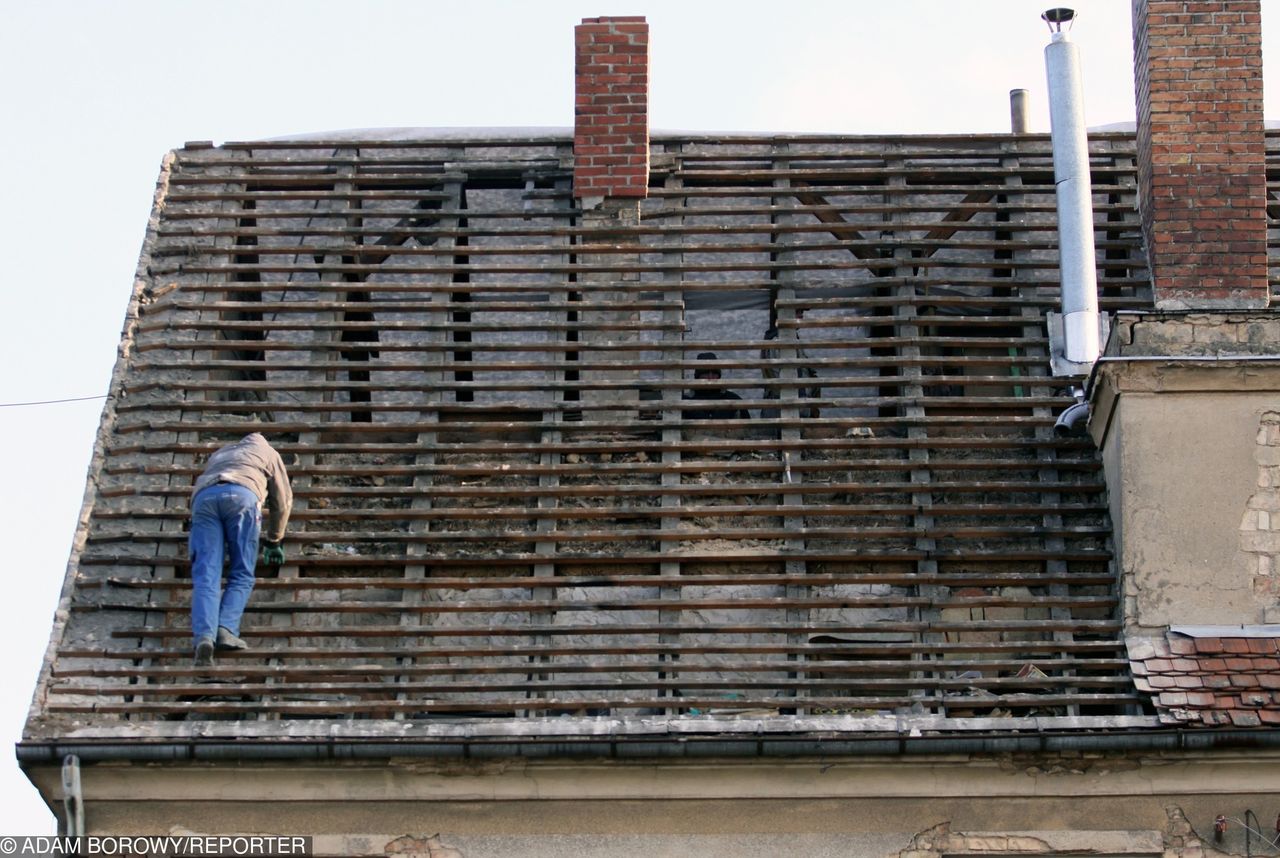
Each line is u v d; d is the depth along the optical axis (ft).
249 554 47.52
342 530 50.19
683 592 49.39
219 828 45.80
